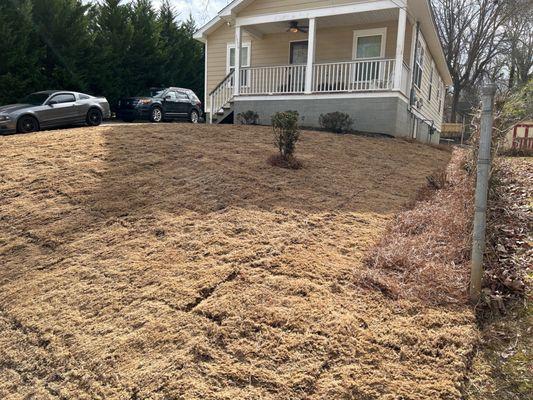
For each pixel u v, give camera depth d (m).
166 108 17.12
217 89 16.02
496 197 4.50
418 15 13.68
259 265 3.67
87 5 18.50
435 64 20.62
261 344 2.75
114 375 2.65
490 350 2.72
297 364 2.59
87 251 4.15
